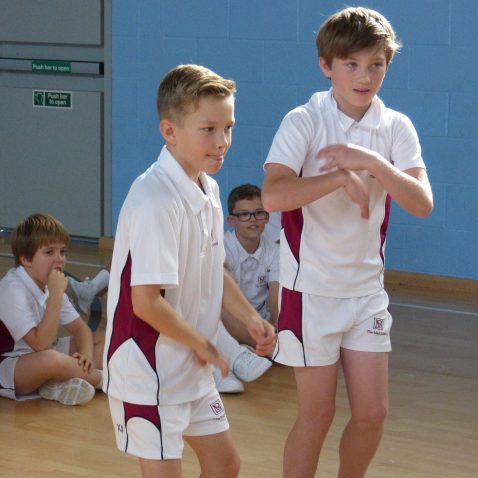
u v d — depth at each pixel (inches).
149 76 561.6
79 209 593.0
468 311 446.6
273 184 197.3
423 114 489.7
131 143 573.0
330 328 205.3
